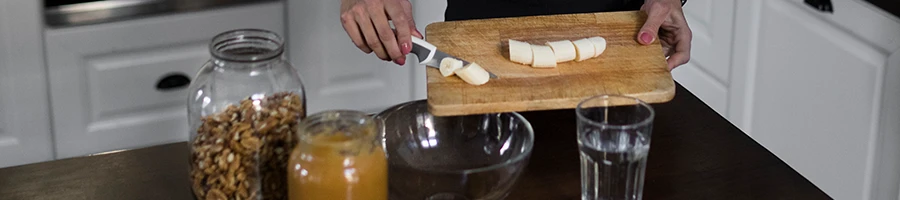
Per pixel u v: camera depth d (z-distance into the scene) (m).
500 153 1.16
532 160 1.19
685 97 1.36
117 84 2.23
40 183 1.12
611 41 1.35
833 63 1.94
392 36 1.36
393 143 1.17
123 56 2.20
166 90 2.28
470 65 1.20
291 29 2.29
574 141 1.23
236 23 2.24
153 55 2.22
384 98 2.49
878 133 1.89
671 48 1.54
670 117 1.30
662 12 1.39
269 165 1.01
